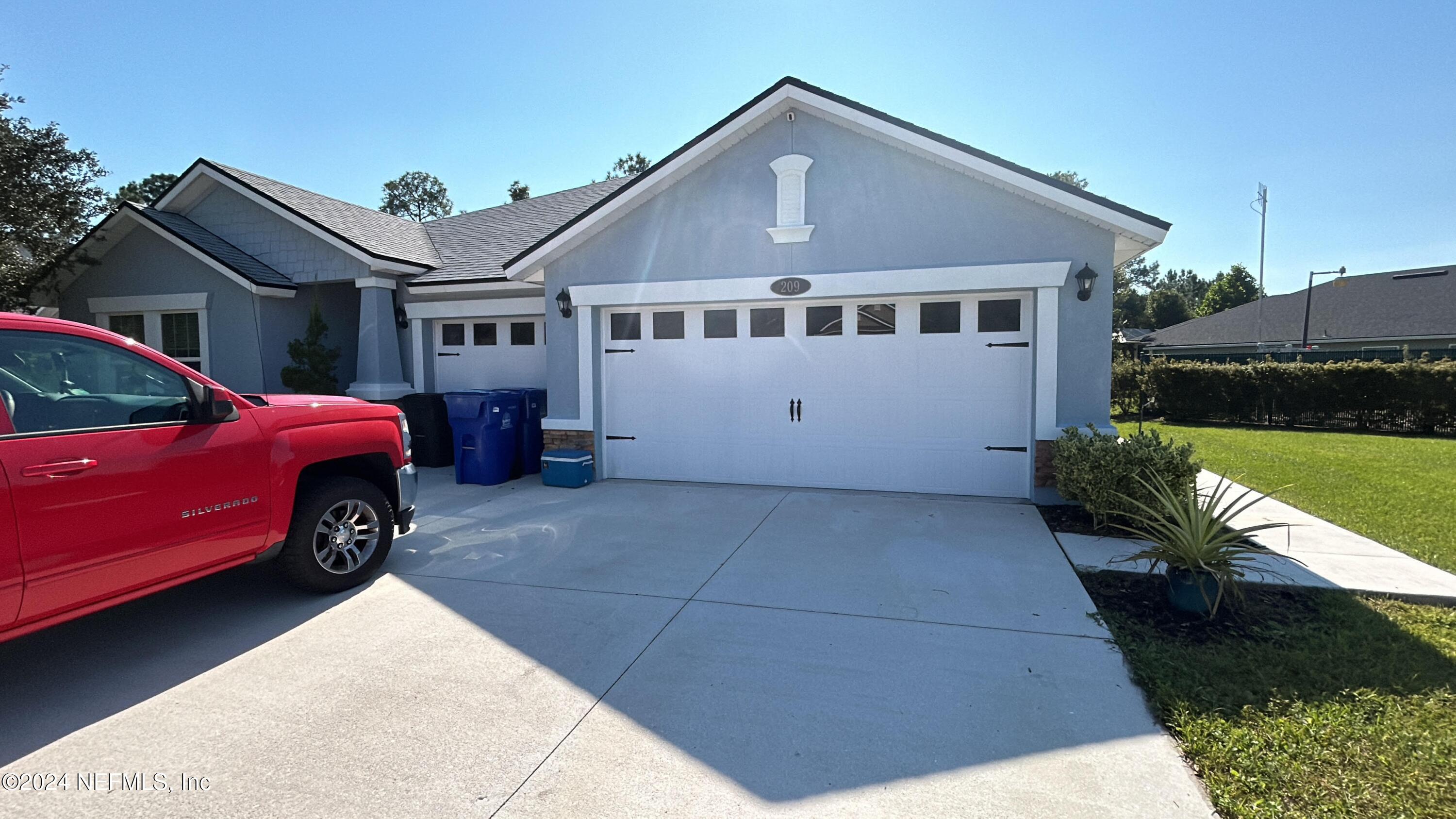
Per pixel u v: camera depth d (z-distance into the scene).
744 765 3.00
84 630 4.44
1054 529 6.67
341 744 3.17
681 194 8.64
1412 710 3.34
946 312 8.01
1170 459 6.23
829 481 8.59
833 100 7.67
